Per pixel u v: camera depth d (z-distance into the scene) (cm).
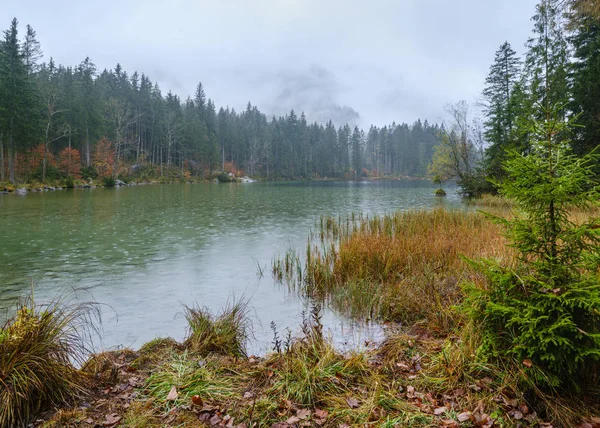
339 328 547
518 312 308
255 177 10050
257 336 522
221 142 9600
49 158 4859
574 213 707
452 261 748
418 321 535
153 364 404
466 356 367
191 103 9138
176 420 304
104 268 927
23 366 313
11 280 820
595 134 1781
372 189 5675
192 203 2834
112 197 3259
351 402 327
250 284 797
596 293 278
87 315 606
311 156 11912
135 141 7375
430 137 14062
